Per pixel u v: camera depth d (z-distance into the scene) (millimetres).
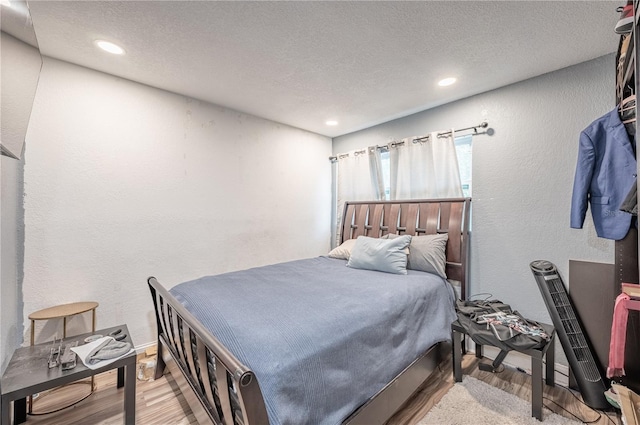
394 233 2973
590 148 1728
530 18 1511
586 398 1713
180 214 2578
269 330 1262
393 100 2654
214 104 2781
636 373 1631
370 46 1786
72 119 2041
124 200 2275
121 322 2260
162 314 1938
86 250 2105
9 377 1314
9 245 1686
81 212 2082
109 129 2197
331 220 3977
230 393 1055
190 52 1876
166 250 2500
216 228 2822
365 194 3447
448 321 2141
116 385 1991
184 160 2598
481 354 2334
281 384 1030
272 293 1803
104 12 1479
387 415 1461
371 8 1449
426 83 2301
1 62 1139
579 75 1970
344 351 1295
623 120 1573
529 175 2195
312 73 2146
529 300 2201
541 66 2016
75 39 1729
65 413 1712
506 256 2314
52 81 1967
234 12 1483
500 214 2348
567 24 1557
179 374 1669
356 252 2660
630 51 1211
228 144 2896
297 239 3564
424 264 2473
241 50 1847
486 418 1618
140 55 1915
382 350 1501
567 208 2018
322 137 3883
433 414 1656
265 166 3223
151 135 2404
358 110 2924
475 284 2486
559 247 2051
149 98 2391
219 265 2846
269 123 3252
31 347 1601
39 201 1915
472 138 2520
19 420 1618
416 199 2895
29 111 1439
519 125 2248
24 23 1293
